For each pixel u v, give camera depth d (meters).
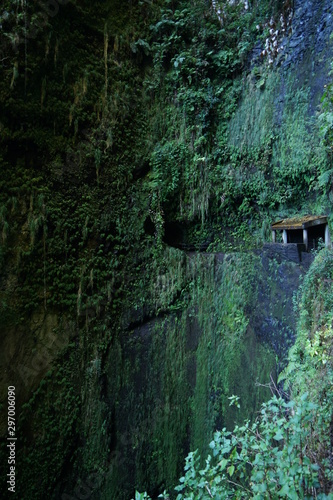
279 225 6.30
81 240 5.66
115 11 6.27
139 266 6.29
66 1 5.45
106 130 5.98
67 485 5.26
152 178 6.51
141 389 6.11
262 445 2.71
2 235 4.78
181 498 3.05
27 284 5.02
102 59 6.05
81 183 5.69
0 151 4.88
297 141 6.12
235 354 6.33
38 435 4.96
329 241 5.52
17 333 4.88
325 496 2.41
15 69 4.82
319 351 4.30
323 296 4.75
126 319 6.09
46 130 5.32
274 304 5.88
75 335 5.48
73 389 5.37
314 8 6.13
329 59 5.74
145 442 6.05
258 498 2.50
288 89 6.36
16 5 4.85
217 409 6.36
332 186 5.56
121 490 5.75
